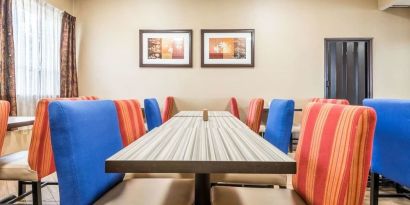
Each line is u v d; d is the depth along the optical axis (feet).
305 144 3.64
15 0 10.62
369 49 14.29
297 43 14.32
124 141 5.27
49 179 9.14
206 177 3.08
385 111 5.55
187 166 2.24
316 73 14.34
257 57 14.37
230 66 14.38
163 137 3.54
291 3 14.30
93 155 3.33
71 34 13.79
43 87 12.25
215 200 3.64
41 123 5.17
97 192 3.39
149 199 3.59
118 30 14.48
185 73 14.44
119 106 5.30
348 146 2.64
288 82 14.35
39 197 5.36
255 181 4.99
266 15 14.32
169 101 13.01
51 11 12.70
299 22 14.30
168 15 14.42
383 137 5.65
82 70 14.52
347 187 2.59
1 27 9.80
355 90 14.71
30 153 5.20
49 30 12.63
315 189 3.19
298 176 3.74
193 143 3.07
